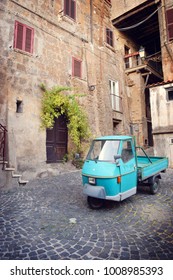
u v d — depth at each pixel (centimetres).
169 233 361
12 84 831
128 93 1612
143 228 383
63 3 1135
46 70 984
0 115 779
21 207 506
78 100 1143
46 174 909
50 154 1008
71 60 1141
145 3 1388
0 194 620
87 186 467
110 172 440
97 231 372
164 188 661
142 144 1509
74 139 1006
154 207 494
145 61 1527
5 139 714
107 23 1509
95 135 1216
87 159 524
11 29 863
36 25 970
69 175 932
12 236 353
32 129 880
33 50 935
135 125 1572
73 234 360
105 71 1388
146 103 1723
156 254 295
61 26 1105
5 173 677
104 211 476
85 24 1295
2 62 809
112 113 1375
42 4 1016
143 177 528
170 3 1309
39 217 441
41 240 338
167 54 1305
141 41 1852
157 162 626
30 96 891
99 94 1310
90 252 300
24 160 835
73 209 491
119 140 501
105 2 1512
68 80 1102
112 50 1507
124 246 318
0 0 838
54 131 1041
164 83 1105
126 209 486
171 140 1079
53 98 952
